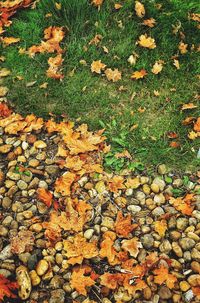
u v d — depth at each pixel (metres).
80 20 1.83
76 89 1.70
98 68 1.74
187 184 1.45
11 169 1.48
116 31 1.84
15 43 1.84
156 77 1.74
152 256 1.28
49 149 1.54
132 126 1.60
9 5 1.91
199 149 1.50
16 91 1.70
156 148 1.53
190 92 1.70
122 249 1.30
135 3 1.88
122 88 1.70
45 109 1.64
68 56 1.79
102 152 1.52
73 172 1.47
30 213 1.38
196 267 1.27
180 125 1.61
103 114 1.64
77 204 1.39
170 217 1.37
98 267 1.27
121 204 1.40
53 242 1.31
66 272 1.26
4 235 1.33
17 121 1.60
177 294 1.22
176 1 1.91
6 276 1.24
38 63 1.77
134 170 1.48
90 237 1.32
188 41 1.82
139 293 1.22
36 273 1.25
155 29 1.83
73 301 1.21
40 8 1.89
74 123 1.61
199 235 1.33
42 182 1.45
